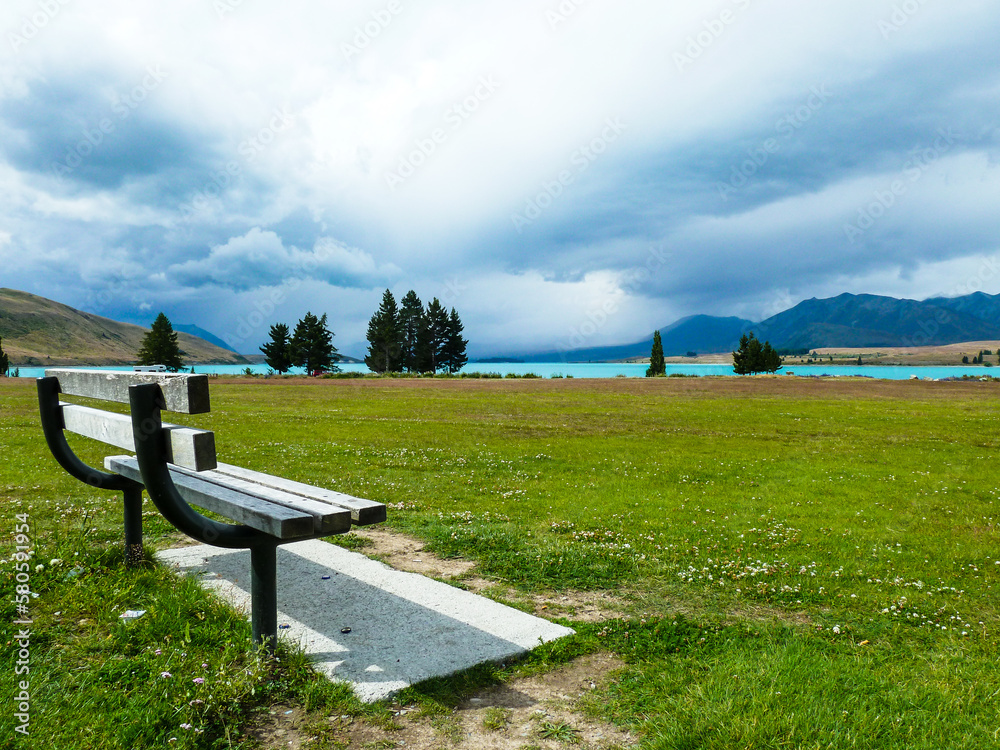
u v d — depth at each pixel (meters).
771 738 3.22
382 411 28.41
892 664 4.36
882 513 9.87
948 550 7.73
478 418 25.64
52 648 3.95
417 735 3.31
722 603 5.64
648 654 4.48
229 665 3.78
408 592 5.48
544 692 3.85
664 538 7.95
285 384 58.34
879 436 21.12
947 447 18.48
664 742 3.22
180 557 6.19
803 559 7.18
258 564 3.98
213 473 5.47
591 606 5.47
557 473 13.02
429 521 8.46
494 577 6.20
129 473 5.31
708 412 30.25
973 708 3.69
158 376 3.84
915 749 3.20
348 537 7.51
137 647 4.04
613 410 31.00
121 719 3.20
